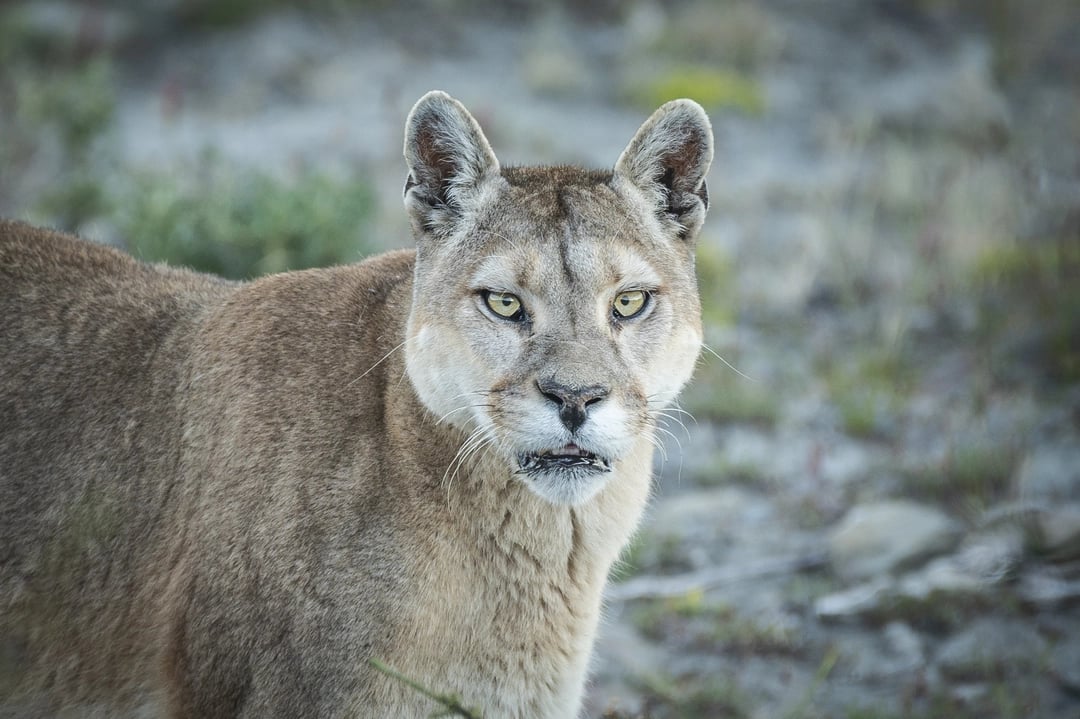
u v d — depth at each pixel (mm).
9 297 9414
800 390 17969
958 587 13117
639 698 11930
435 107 8812
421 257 8820
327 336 8945
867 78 30453
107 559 8977
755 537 14602
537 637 8695
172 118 22328
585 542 8766
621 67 29953
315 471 8492
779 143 26891
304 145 24406
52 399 9195
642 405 8508
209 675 8477
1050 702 11711
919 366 18469
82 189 18672
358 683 8242
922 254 20359
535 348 8336
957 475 15312
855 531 14141
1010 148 23172
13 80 24422
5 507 9039
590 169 9359
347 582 8281
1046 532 13672
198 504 8750
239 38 29141
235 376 8930
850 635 12914
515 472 8391
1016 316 18578
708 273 20547
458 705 7934
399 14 31250
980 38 32531
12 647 8977
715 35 30656
